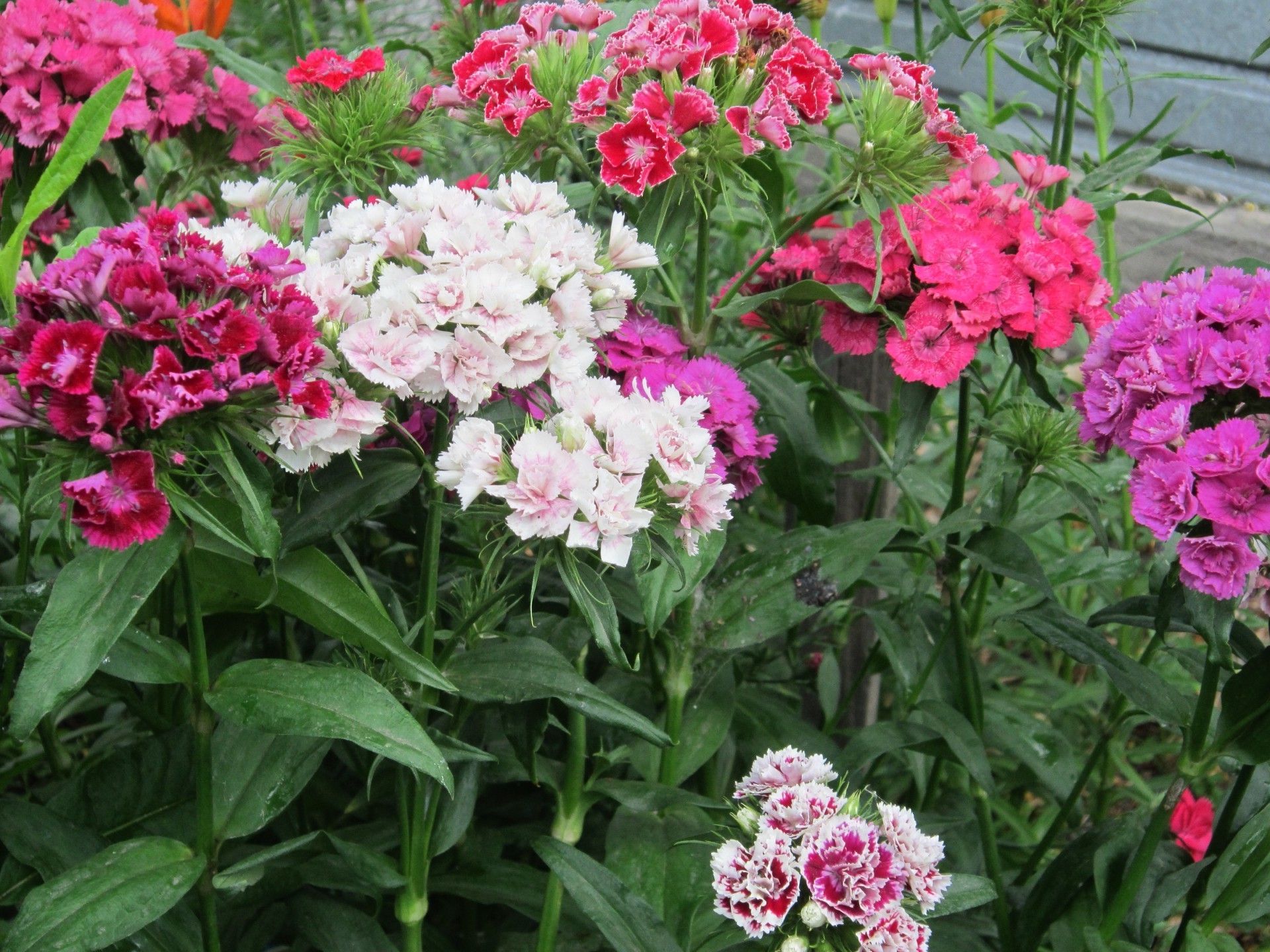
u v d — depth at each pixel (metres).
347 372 0.50
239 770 0.53
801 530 0.62
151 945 0.53
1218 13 0.91
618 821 0.60
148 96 0.65
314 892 0.59
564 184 0.66
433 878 0.61
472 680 0.54
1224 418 0.53
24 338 0.45
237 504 0.48
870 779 0.70
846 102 0.59
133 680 0.49
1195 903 0.58
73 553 0.58
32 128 0.60
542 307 0.50
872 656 0.71
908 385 0.59
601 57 0.58
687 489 0.50
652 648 0.62
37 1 0.61
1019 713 0.71
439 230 0.51
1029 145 0.88
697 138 0.56
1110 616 0.60
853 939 0.50
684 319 0.61
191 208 0.76
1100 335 0.55
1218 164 0.96
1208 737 0.58
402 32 0.95
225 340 0.45
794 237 0.64
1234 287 0.55
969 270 0.57
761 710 0.67
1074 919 0.62
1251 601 0.57
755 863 0.50
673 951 0.53
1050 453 0.60
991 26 0.66
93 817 0.56
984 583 0.67
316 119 0.61
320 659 0.64
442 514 0.53
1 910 0.62
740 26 0.56
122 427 0.45
